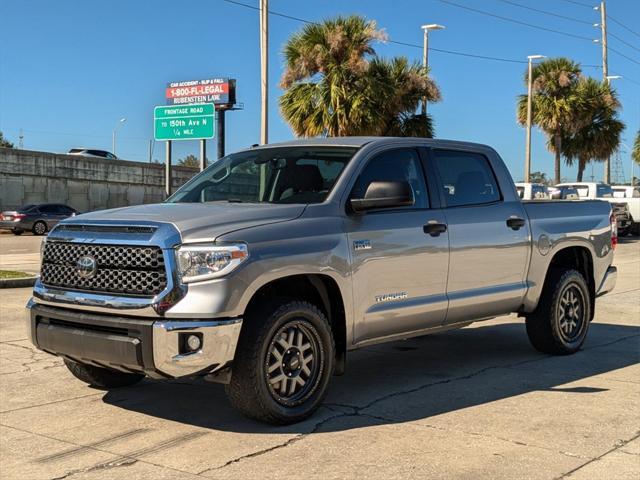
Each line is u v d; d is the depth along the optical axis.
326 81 23.30
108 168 39.84
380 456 4.45
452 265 6.14
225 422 5.15
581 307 7.65
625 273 16.42
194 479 4.08
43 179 36.75
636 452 4.55
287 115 24.09
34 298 5.32
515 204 6.93
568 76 37.03
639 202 29.28
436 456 4.46
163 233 4.68
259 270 4.76
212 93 27.92
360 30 22.92
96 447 4.64
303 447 4.61
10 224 31.89
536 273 7.05
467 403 5.67
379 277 5.55
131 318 4.70
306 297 5.42
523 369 6.89
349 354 7.63
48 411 5.45
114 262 4.81
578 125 37.38
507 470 4.23
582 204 7.75
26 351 7.62
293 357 5.05
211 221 4.84
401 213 5.84
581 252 7.80
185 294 4.59
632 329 9.25
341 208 5.42
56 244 5.19
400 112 25.98
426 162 6.25
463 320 6.39
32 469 4.25
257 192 5.84
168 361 4.55
